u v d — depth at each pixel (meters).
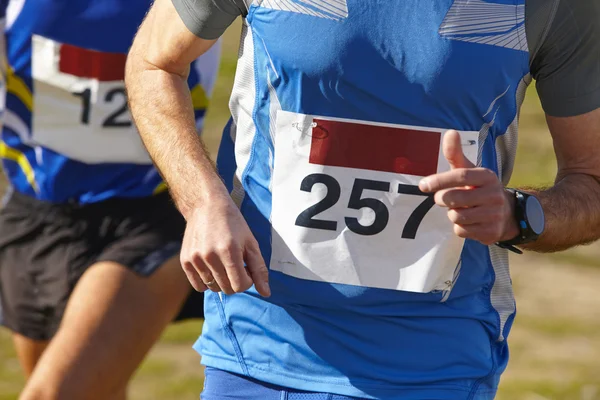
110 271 11.05
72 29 12.09
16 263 12.69
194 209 7.28
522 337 18.20
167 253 11.34
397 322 7.50
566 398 15.49
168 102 7.97
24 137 12.40
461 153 6.76
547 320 19.06
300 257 7.46
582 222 7.63
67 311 10.89
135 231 11.88
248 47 7.54
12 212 12.64
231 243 6.94
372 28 7.10
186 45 7.87
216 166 7.97
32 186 12.44
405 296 7.45
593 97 7.38
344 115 7.25
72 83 12.14
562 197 7.60
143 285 11.01
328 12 7.16
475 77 7.10
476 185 6.72
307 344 7.57
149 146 7.91
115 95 12.12
